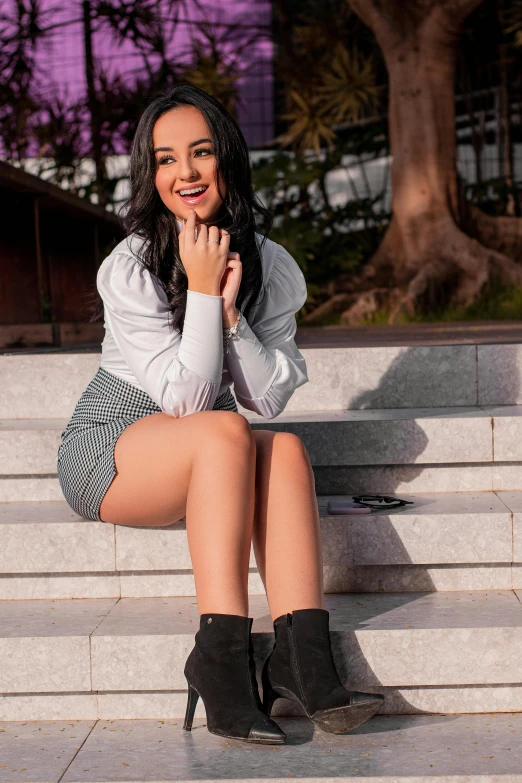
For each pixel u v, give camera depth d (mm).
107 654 1971
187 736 1878
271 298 2221
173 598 2232
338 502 2338
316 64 10031
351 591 2250
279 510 1884
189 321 1938
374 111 10336
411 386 2873
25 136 10297
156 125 2004
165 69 10203
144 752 1801
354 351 2865
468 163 10633
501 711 1972
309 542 1864
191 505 1837
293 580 1833
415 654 1946
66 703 1990
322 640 1784
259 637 1940
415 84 8359
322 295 8586
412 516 2197
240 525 1815
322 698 1709
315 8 10641
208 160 1994
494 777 1653
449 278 8055
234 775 1679
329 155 9742
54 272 6895
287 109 10203
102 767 1732
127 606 2176
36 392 2844
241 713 1725
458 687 1971
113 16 10133
